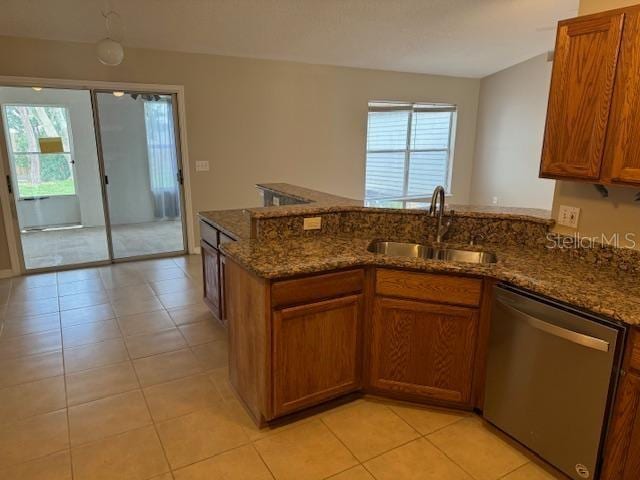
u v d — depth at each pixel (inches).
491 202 289.4
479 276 82.4
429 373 90.4
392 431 86.7
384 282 88.3
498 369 82.0
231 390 100.3
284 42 189.2
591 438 68.6
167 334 128.1
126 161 193.3
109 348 119.5
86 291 163.0
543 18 179.2
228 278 94.4
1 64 160.4
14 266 179.0
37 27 154.7
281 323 80.6
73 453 80.0
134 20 155.3
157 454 80.0
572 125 78.2
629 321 61.4
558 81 79.4
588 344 65.9
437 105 276.2
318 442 83.6
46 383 102.3
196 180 207.0
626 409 64.5
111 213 195.0
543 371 73.9
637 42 67.7
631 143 70.2
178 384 102.7
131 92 187.5
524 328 75.8
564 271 81.0
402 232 108.2
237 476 75.2
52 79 169.3
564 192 91.8
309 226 106.6
